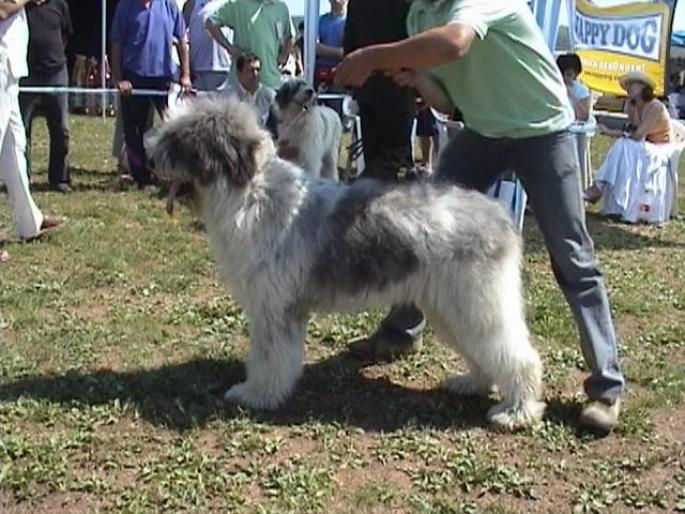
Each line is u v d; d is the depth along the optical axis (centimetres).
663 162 1020
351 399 474
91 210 897
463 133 458
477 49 420
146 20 1032
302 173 440
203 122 419
